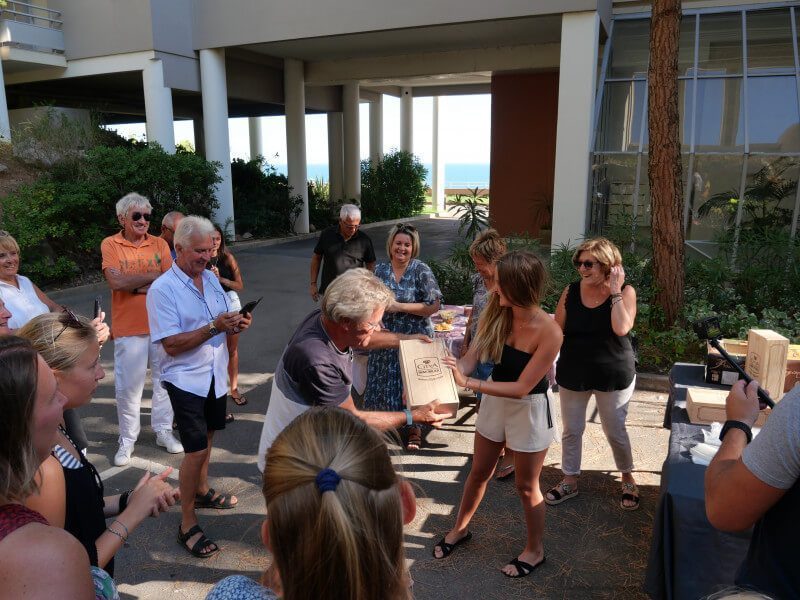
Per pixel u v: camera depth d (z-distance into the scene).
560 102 9.12
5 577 1.01
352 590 0.89
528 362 2.67
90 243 10.64
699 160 8.84
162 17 12.39
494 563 3.02
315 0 11.49
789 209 8.34
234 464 4.09
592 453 4.20
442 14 10.28
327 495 0.89
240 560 3.05
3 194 10.55
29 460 1.14
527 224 16.11
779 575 1.27
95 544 1.58
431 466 4.07
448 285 7.70
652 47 6.12
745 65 9.50
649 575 2.46
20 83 14.73
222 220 13.92
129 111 21.33
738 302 6.78
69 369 1.73
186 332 2.98
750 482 1.29
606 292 3.31
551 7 9.12
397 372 4.12
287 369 2.19
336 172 20.62
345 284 2.11
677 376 3.39
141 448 4.28
